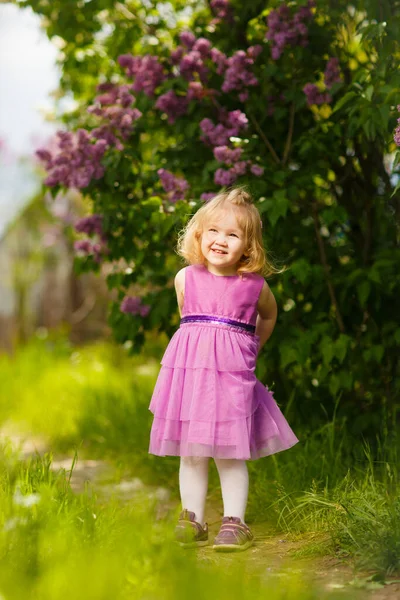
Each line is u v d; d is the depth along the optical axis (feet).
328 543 9.29
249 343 10.04
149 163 15.10
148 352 22.41
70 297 38.60
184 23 16.10
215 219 10.05
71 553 7.97
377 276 13.11
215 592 7.15
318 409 14.32
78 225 14.66
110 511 9.80
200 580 7.37
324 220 13.26
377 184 14.84
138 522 8.99
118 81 16.93
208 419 9.53
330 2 13.21
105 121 14.53
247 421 9.68
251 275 10.32
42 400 22.22
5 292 42.65
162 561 7.87
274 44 13.48
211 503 12.59
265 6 14.46
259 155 13.75
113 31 15.88
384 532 8.61
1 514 8.79
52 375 25.54
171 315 15.06
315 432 12.96
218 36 15.07
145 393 20.24
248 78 13.57
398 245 14.56
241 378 9.78
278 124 14.40
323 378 13.35
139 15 15.97
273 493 11.53
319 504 10.43
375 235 14.84
